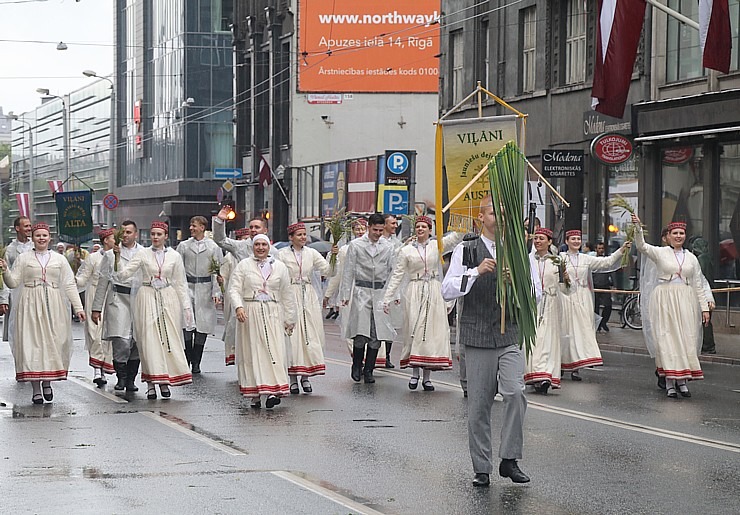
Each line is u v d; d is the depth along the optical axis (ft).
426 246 51.13
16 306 47.44
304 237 51.26
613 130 101.86
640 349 73.87
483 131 35.86
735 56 88.74
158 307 48.49
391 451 34.86
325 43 143.95
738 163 88.84
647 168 98.27
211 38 244.22
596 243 107.34
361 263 54.08
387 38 143.84
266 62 192.85
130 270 48.62
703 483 30.07
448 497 28.43
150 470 31.81
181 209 242.78
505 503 27.76
